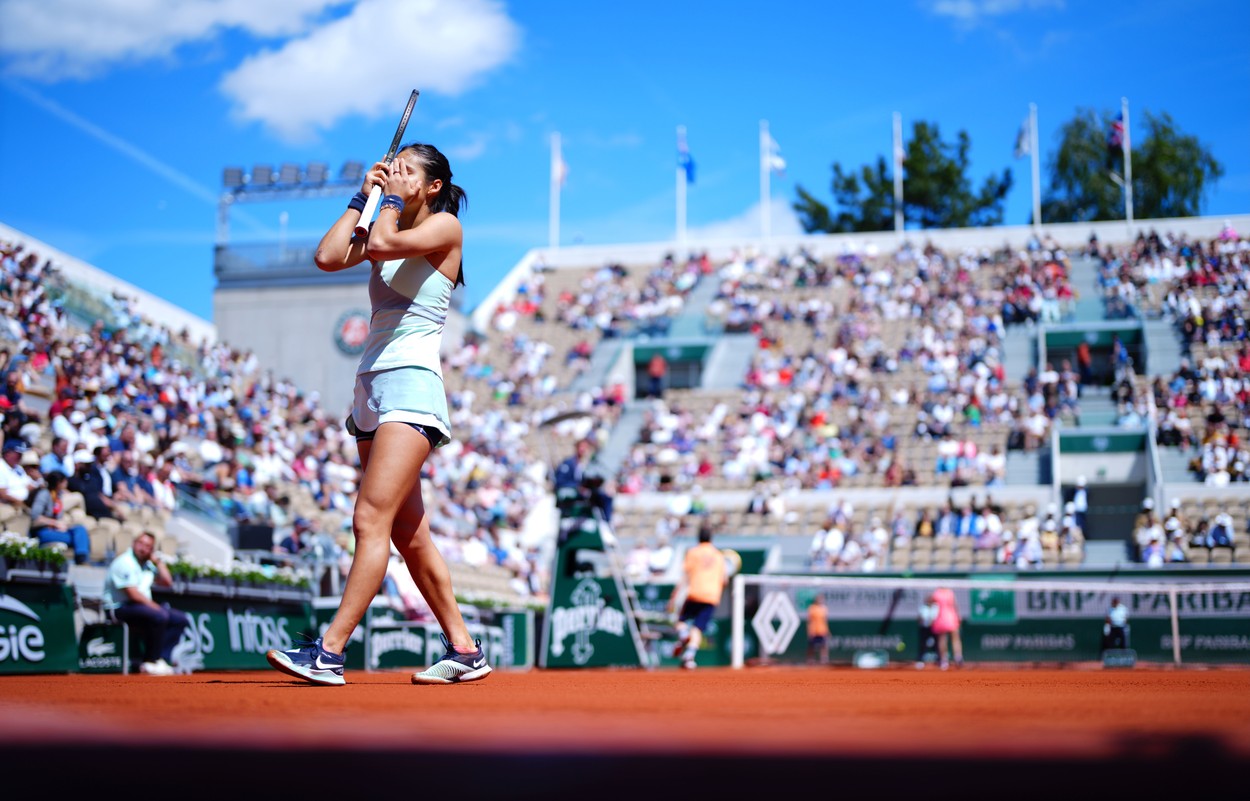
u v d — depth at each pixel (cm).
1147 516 2525
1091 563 2528
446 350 3812
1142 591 1856
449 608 521
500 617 1859
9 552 1019
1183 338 3475
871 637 1934
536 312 4166
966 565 2523
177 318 2878
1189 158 6231
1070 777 145
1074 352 3662
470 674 517
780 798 132
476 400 3591
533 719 243
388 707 284
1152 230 4112
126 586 1098
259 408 2472
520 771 154
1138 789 135
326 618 1516
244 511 1784
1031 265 4009
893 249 4309
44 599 1035
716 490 2952
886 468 2886
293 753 171
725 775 151
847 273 4147
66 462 1426
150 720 227
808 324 3866
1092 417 3080
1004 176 6656
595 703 307
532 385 3684
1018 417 3122
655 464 3061
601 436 3241
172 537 1420
